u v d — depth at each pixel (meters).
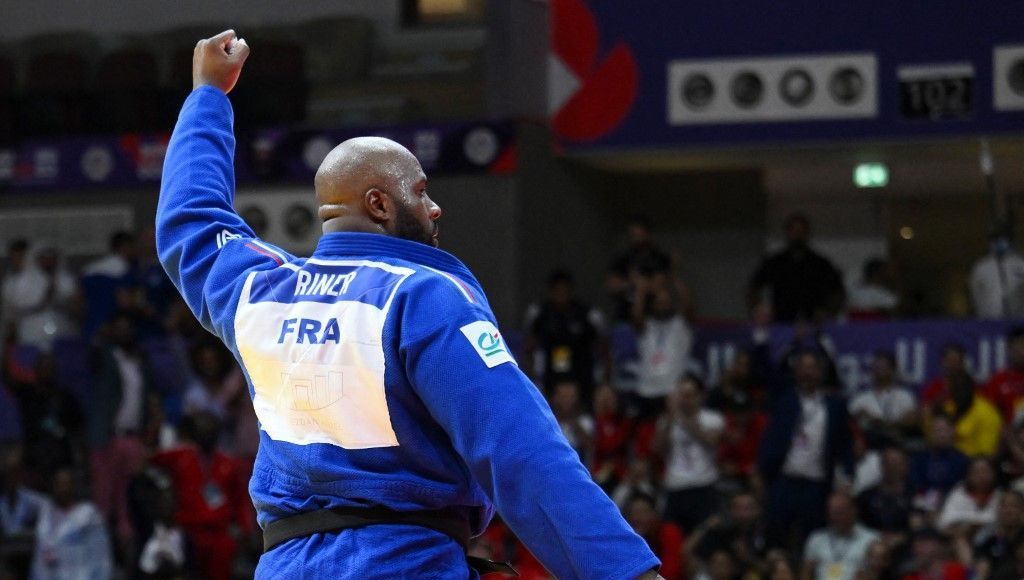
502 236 25.98
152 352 24.33
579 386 22.98
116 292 25.48
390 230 5.23
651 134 26.72
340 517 4.95
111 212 28.41
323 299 5.07
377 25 31.81
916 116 25.67
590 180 28.47
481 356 4.77
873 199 32.12
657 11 26.70
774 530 19.89
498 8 26.53
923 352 23.05
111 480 23.17
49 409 23.98
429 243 5.32
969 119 25.42
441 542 4.93
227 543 21.59
